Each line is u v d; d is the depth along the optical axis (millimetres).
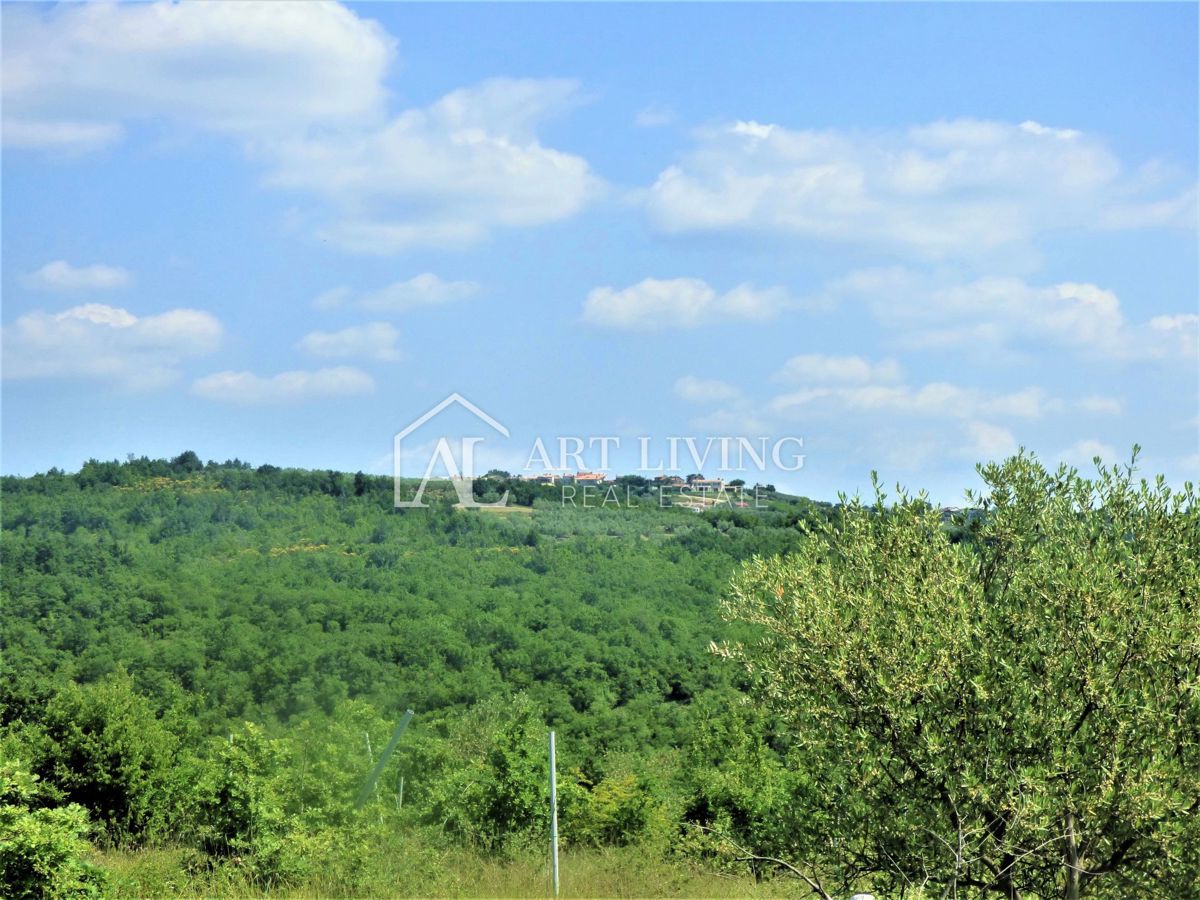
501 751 19391
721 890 14023
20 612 63969
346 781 16641
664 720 47594
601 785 20234
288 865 14289
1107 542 8531
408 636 60500
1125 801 7383
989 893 8266
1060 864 7984
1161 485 8656
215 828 15234
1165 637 7664
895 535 9109
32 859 9977
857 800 8539
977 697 8008
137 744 18219
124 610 64750
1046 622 8172
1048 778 7652
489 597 69188
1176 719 7629
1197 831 7445
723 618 9453
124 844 16938
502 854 17609
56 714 18344
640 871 15805
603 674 53906
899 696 8016
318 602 68250
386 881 14453
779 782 18078
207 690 55750
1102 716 7719
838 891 8445
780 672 8859
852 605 8664
